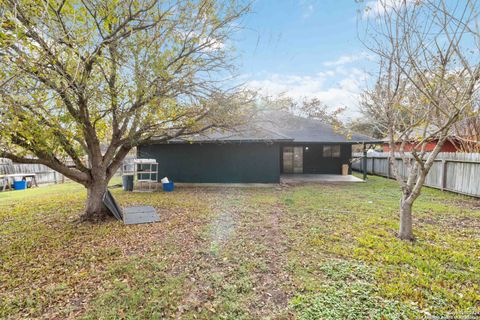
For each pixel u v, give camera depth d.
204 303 2.63
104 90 4.43
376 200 7.54
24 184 11.52
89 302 2.67
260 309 2.53
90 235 4.68
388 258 3.52
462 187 8.34
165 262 3.53
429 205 6.75
